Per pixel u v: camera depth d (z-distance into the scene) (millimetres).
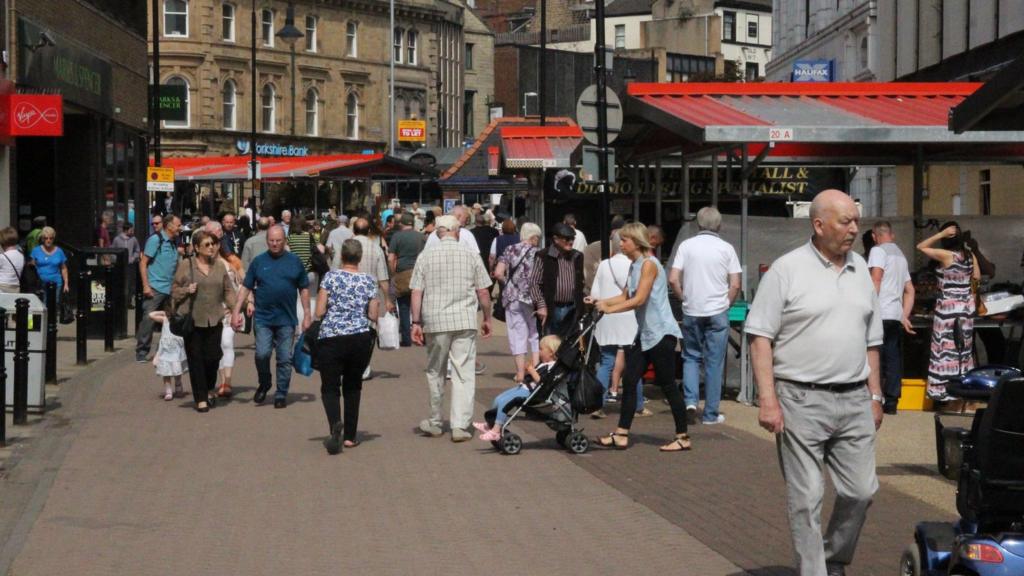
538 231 18922
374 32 94500
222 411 17094
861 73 51094
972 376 8930
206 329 17141
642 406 16625
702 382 18594
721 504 11258
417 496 11758
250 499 11648
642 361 14141
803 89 20016
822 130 17000
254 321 17734
